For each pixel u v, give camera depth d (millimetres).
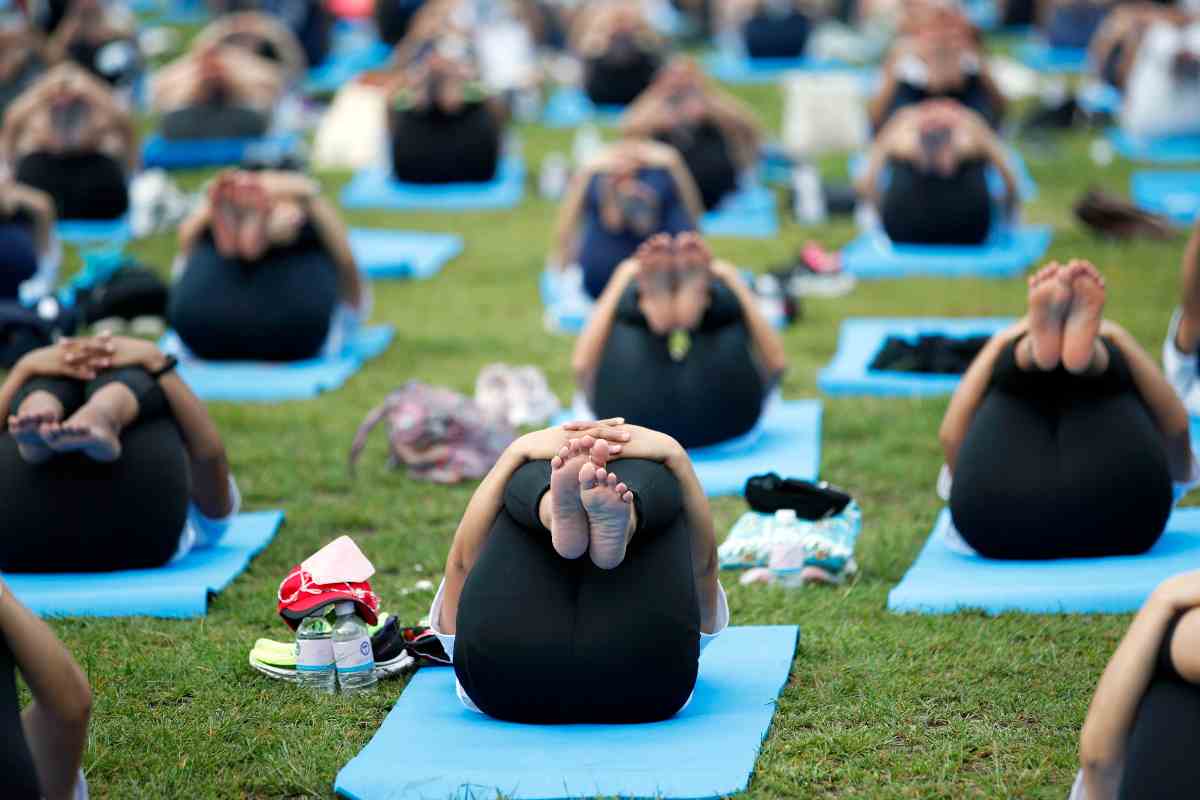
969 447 9961
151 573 10062
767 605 9625
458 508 11742
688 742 7367
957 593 9352
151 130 30125
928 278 19078
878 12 42344
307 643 8422
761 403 12633
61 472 9797
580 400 12797
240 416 13992
